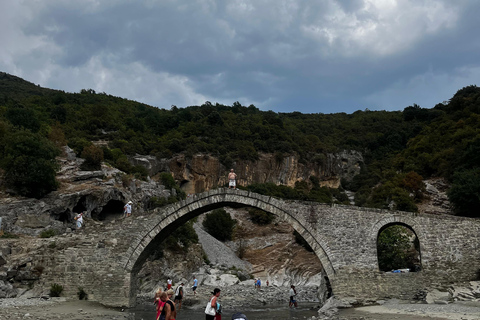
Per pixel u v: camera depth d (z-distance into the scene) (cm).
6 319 1889
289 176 11538
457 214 4919
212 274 5381
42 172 4172
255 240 7875
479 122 7794
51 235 3528
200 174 10175
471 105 8806
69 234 2870
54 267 2809
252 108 17150
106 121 10188
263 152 11606
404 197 6147
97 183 5181
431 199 6462
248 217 9188
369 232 2788
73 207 4412
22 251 2927
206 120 12512
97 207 4831
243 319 1362
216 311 1493
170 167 9862
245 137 12162
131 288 2800
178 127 11862
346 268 2716
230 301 3738
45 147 4456
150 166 9162
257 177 10981
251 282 5303
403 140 12850
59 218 4269
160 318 1259
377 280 2697
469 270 2712
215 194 2927
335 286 2684
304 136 13550
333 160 12588
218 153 10638
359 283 2688
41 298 2625
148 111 12669
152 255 4534
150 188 6681
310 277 5772
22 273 2736
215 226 7875
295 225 2825
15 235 3412
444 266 2719
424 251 2744
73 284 2775
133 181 6119
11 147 4184
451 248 2750
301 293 4525
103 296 2736
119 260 2791
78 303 2614
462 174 5062
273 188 10156
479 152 6169
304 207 2852
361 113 17588
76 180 5103
